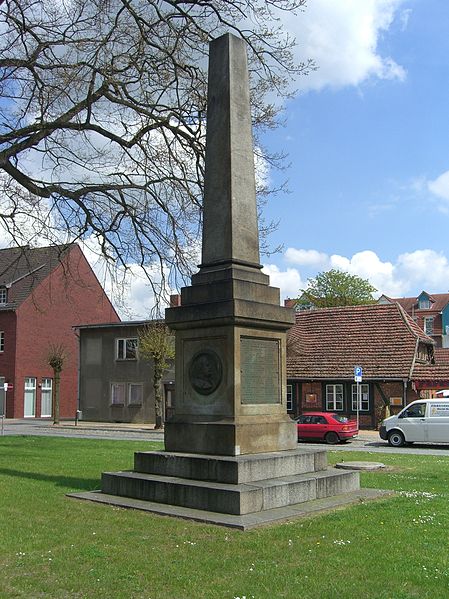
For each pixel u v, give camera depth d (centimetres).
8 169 1672
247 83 1154
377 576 626
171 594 578
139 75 1636
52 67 1642
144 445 2239
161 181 1734
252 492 879
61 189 1705
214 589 590
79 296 5650
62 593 581
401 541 750
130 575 627
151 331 3822
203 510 893
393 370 3625
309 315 4197
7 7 1581
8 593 580
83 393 4853
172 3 1648
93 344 4850
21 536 768
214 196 1105
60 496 1036
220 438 988
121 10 1593
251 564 659
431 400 2714
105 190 1727
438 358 4950
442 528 820
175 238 1739
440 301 7775
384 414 3597
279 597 570
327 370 3794
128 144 1723
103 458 1697
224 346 1022
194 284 1087
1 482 1190
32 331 5269
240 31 1661
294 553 697
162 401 4516
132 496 998
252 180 1127
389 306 3997
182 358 1078
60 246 1773
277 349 1086
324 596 572
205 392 1036
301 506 926
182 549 712
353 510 914
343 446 2761
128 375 4666
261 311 1036
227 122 1108
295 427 1084
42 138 1666
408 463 1775
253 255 1098
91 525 823
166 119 1664
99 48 1595
